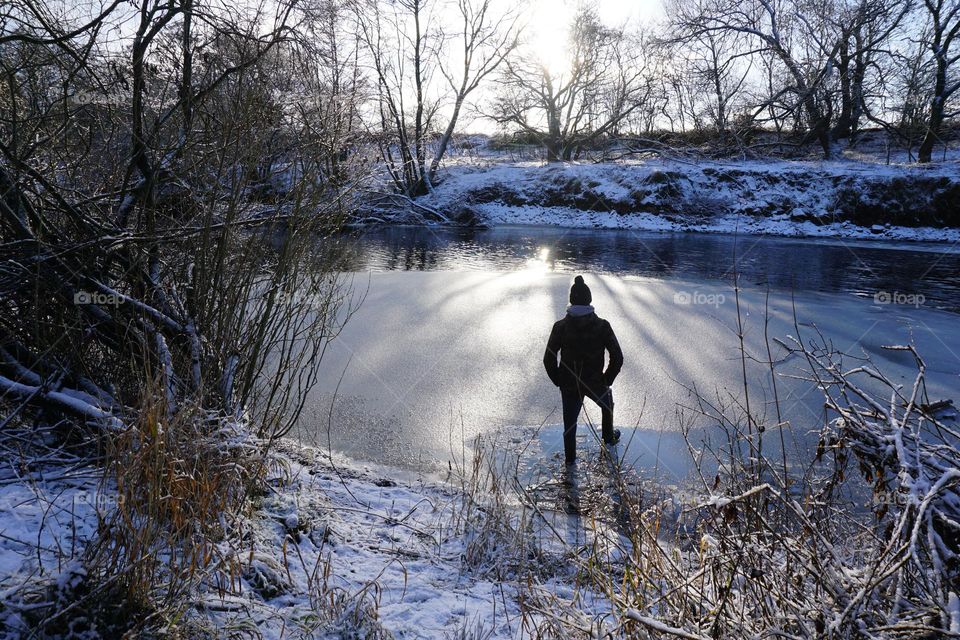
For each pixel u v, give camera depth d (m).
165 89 4.34
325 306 4.65
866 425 2.47
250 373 4.28
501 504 4.25
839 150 37.41
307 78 4.55
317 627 2.65
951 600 1.80
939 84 32.75
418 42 33.16
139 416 3.00
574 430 5.52
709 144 37.91
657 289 14.78
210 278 4.20
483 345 9.45
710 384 7.73
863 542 2.59
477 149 48.16
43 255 3.74
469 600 3.20
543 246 24.86
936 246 25.33
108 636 2.29
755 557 2.23
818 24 34.06
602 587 2.95
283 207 4.33
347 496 4.52
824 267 19.44
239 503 3.34
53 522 2.94
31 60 4.05
